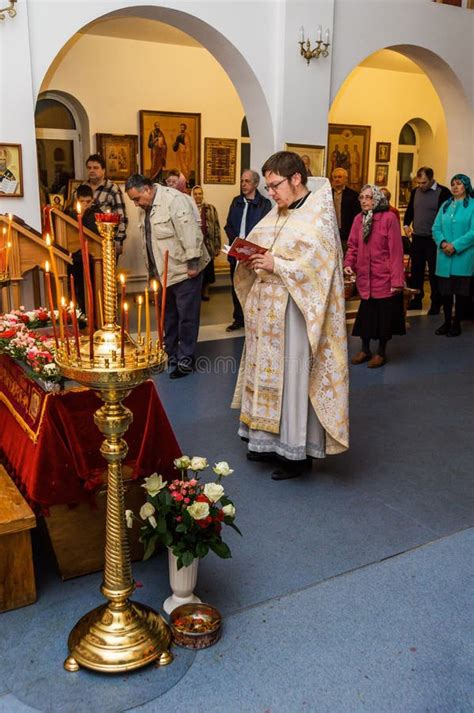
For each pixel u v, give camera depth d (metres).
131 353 1.88
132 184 5.02
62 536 2.57
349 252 5.84
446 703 2.03
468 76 7.93
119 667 2.06
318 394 3.33
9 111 5.02
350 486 3.51
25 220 5.22
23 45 4.98
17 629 2.32
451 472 3.72
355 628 2.36
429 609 2.48
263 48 6.32
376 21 7.00
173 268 5.21
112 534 2.08
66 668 2.12
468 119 8.08
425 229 8.24
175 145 9.63
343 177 7.87
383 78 11.34
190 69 9.49
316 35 6.51
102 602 2.48
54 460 2.44
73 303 1.86
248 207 6.63
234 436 4.13
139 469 2.62
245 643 2.27
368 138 11.50
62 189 9.24
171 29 8.38
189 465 2.43
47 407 2.43
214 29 5.97
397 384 5.35
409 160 12.30
